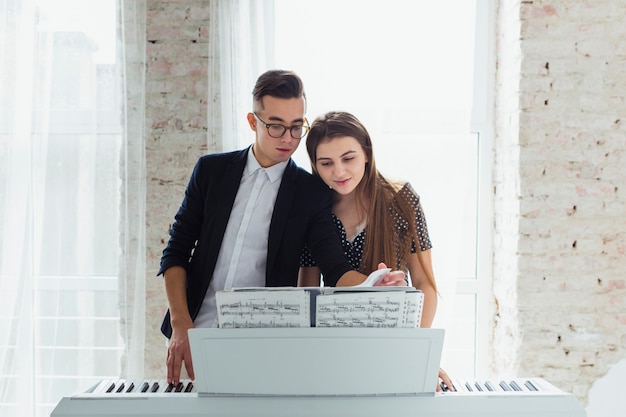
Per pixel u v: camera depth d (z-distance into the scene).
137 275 3.17
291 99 2.19
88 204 3.29
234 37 3.12
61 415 1.81
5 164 3.26
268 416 1.76
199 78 3.27
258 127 2.25
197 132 3.28
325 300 1.75
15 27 3.24
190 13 3.26
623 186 3.09
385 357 1.76
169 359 2.13
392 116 3.27
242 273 2.29
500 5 3.41
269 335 1.76
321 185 2.33
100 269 3.30
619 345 3.11
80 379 3.31
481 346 3.51
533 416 1.81
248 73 3.15
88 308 3.31
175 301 2.27
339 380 1.77
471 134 3.48
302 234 2.28
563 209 3.10
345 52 3.28
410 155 3.27
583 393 3.12
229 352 1.78
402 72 3.27
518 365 3.12
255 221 2.30
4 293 3.26
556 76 3.08
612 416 3.12
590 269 3.10
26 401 3.28
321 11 3.29
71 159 3.29
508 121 3.27
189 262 2.40
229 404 1.78
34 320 3.30
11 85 3.25
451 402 1.80
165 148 3.28
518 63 3.11
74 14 3.28
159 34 3.27
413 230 2.32
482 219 3.49
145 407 1.81
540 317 3.11
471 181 3.50
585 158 3.09
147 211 3.29
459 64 3.25
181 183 3.29
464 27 3.24
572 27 3.07
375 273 1.90
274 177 2.32
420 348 1.76
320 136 2.24
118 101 3.26
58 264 3.30
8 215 3.25
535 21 3.07
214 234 2.30
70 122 3.29
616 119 3.08
